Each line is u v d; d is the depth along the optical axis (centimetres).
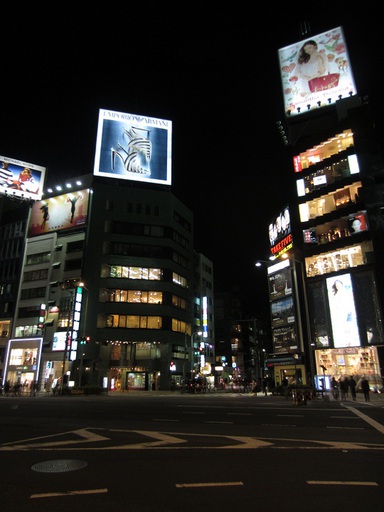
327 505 526
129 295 5284
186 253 6253
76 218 5644
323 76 4928
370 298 3644
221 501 547
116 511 512
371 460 795
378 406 2116
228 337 9844
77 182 5916
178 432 1222
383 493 575
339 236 4109
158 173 5919
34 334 5366
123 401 2762
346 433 1169
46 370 5053
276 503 537
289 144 4903
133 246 5544
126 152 5828
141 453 884
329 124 4856
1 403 2597
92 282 5194
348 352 3772
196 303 7125
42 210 5997
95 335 4956
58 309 5250
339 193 4206
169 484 634
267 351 11781
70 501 551
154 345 5256
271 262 4828
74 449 938
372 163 4009
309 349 4019
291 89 5059
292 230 4425
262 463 776
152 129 6106
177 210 6147
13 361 5331
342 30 4991
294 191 4559
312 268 4194
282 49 5306
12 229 6188
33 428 1354
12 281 5834
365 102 4531
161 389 5047
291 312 4347
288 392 3033
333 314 3844
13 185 5912
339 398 2928
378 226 3784
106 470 729
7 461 812
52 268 5578
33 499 561
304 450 903
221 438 1093
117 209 5656
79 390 3788
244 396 3594
